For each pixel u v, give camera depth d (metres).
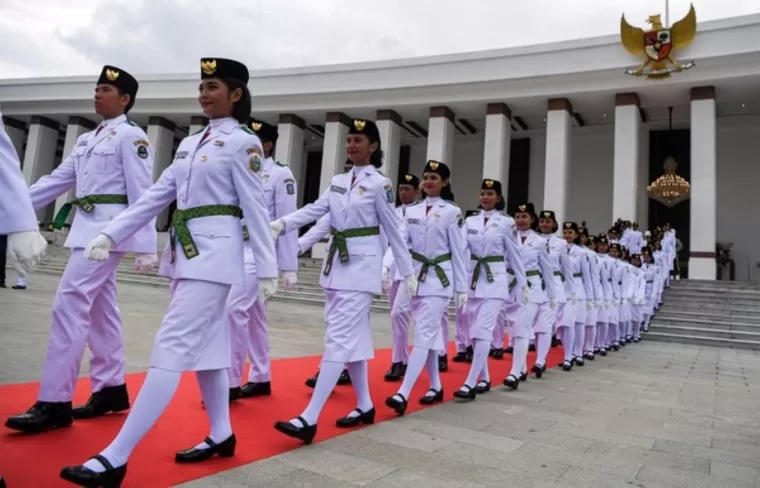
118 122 3.86
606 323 10.63
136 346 6.73
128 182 3.69
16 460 2.84
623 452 3.82
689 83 20.20
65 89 29.42
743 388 7.15
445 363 7.05
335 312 3.89
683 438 4.34
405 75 23.98
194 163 3.03
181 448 3.23
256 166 3.08
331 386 3.66
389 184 4.15
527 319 6.26
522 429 4.29
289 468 3.02
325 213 4.30
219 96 3.14
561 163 21.84
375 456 3.35
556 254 8.23
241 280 3.04
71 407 3.50
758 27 18.77
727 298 15.70
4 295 10.84
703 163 19.91
